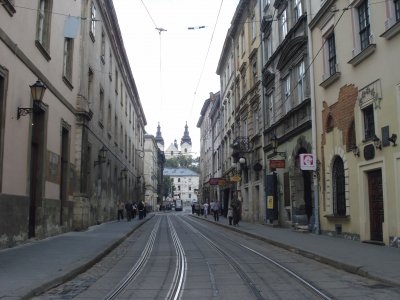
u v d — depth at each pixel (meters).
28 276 8.73
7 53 12.88
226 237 20.62
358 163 15.62
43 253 12.41
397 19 13.30
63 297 7.51
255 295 7.50
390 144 13.52
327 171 18.38
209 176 63.28
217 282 8.80
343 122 16.83
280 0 25.06
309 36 20.08
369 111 15.22
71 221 21.34
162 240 19.06
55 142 18.28
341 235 17.17
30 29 14.87
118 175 39.19
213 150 58.53
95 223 27.25
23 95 14.29
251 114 32.91
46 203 17.06
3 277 8.60
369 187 15.26
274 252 14.23
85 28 23.28
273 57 26.58
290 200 23.44
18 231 13.90
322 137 18.89
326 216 18.27
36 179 16.48
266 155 28.58
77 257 11.69
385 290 7.86
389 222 13.63
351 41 16.14
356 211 15.88
